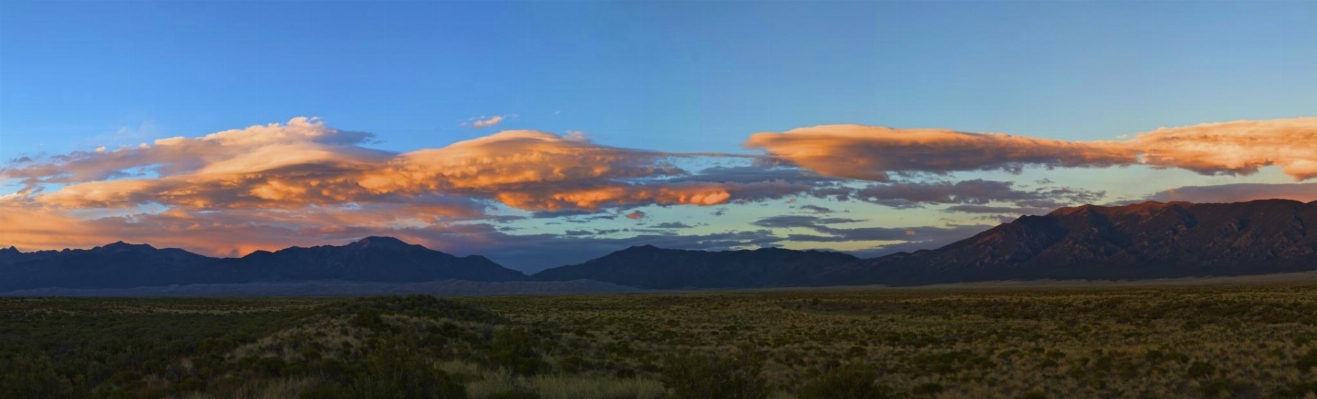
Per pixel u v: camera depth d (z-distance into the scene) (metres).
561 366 36.03
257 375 29.70
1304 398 24.89
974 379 32.38
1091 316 72.06
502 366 32.62
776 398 27.88
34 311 82.06
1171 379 29.14
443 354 39.81
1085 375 31.20
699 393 22.55
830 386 25.28
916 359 38.94
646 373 36.53
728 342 52.03
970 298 116.12
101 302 108.44
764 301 114.56
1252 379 27.89
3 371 29.86
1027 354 37.56
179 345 41.19
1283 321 57.44
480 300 151.88
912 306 98.50
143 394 26.22
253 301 136.50
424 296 66.88
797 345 48.38
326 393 23.39
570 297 185.75
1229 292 106.44
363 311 49.28
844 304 104.06
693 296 164.25
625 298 160.25
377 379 22.53
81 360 37.34
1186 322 59.72
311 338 42.50
